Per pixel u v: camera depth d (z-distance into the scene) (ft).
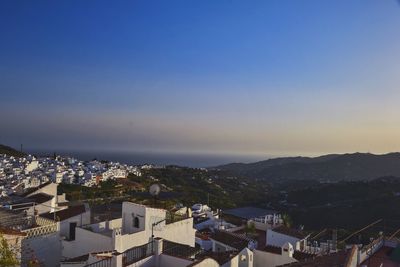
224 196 480.64
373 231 231.50
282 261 104.83
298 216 372.99
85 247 89.76
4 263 65.00
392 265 67.51
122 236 86.28
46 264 89.25
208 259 69.00
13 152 554.05
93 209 137.08
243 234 142.41
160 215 97.45
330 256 63.67
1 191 203.62
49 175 369.91
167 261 72.13
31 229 87.25
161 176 559.38
